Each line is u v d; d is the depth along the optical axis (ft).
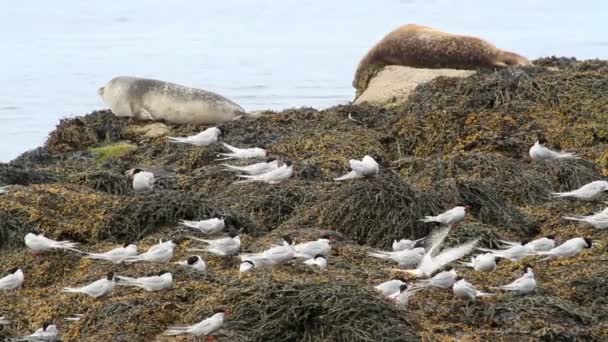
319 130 195.83
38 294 133.39
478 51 244.01
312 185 167.12
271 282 118.42
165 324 118.93
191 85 386.73
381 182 154.10
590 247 135.54
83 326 121.19
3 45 540.93
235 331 113.29
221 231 148.05
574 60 233.96
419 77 229.86
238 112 217.56
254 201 161.79
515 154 180.75
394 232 148.66
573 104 189.98
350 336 110.93
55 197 162.40
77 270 140.97
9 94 363.56
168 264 132.87
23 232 153.07
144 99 217.56
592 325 117.08
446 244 142.31
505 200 162.30
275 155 184.03
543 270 133.28
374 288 118.83
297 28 628.28
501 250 138.72
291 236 144.97
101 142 209.26
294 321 113.29
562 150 179.93
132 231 153.07
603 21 609.42
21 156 199.52
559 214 155.74
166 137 203.62
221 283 125.59
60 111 332.80
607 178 171.32
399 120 196.85
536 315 117.70
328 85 372.79
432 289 123.75
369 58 257.75
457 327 116.47
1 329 124.67
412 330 113.09
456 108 192.44
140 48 524.93
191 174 177.27
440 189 158.71
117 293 127.44
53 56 490.08
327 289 115.85
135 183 164.14
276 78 393.29
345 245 142.20
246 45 529.86
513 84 195.72
